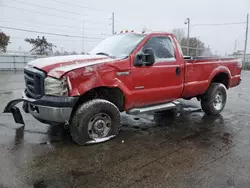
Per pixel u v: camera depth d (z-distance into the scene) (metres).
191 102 7.39
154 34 4.50
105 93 4.15
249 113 6.12
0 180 2.72
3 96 8.06
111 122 4.00
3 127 4.61
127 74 3.99
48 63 3.64
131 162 3.24
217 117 5.68
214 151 3.65
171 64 4.62
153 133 4.47
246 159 3.38
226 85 6.18
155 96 4.48
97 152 3.53
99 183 2.71
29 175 2.84
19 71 21.62
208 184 2.71
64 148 3.64
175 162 3.26
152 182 2.75
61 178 2.79
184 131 4.61
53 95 3.39
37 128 4.57
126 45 4.40
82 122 3.63
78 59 3.83
